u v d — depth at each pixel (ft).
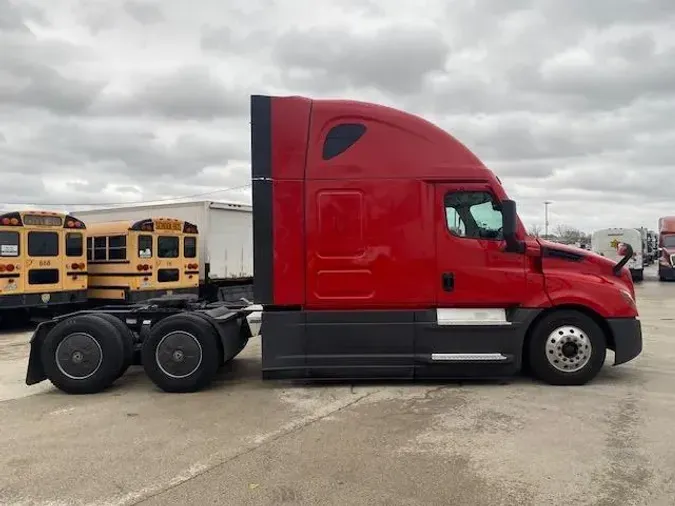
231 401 21.97
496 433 17.57
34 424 19.31
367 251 23.18
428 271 23.25
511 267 23.32
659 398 21.43
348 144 23.35
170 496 13.43
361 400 21.66
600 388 23.00
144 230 51.55
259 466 15.20
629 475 14.26
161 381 23.35
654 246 203.92
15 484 14.25
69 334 23.49
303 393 22.90
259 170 23.18
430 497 13.19
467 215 23.41
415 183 23.27
